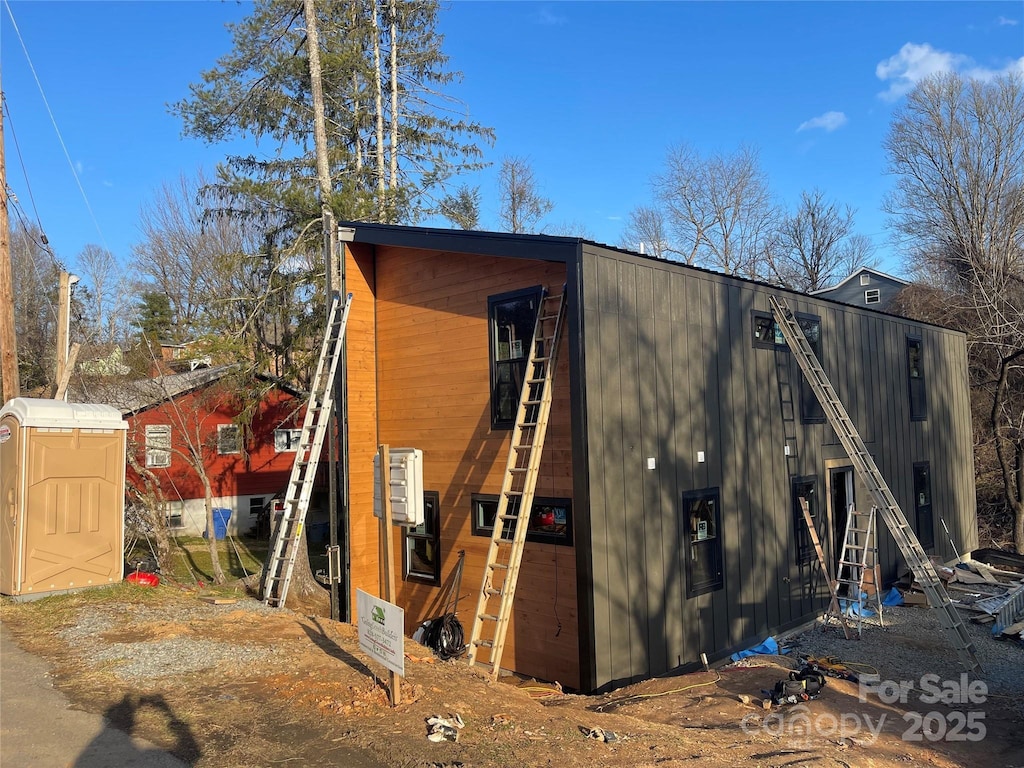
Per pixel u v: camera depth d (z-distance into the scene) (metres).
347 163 17.11
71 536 8.53
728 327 10.70
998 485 21.91
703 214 42.91
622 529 8.43
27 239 28.02
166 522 13.88
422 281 10.73
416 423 10.72
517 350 9.34
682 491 9.42
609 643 8.10
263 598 9.68
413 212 18.45
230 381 16.05
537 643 8.80
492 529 9.41
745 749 5.36
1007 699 8.36
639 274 9.10
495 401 9.56
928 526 15.91
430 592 10.34
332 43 15.75
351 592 10.59
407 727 4.86
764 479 11.12
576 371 8.12
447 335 10.31
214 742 4.55
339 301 11.28
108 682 5.68
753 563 10.67
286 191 15.21
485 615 8.05
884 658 10.06
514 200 39.12
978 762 6.19
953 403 17.78
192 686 5.64
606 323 8.51
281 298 15.99
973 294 23.53
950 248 28.91
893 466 14.87
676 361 9.57
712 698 7.41
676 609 9.15
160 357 22.39
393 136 19.53
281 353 16.58
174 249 32.84
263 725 4.86
